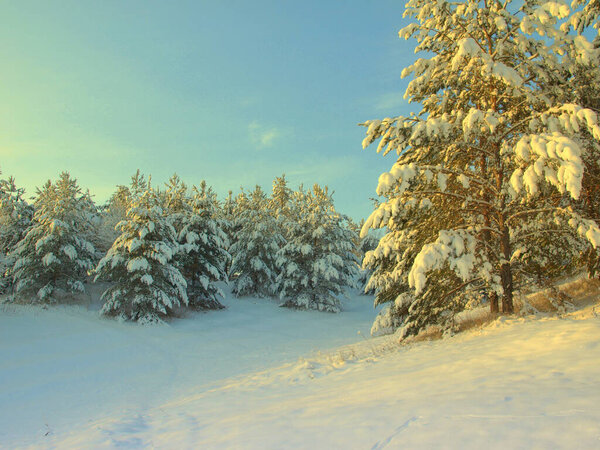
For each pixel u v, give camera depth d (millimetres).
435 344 10328
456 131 11031
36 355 15711
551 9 9680
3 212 30891
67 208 28016
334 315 32938
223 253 31344
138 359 16875
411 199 10750
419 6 11805
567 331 7117
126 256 24250
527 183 8789
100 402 10812
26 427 8453
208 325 26016
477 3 10891
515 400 3736
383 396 5113
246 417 5461
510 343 7391
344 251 36562
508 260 11250
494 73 9766
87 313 24531
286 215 46438
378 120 11227
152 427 6125
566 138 8406
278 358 17172
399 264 15062
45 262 24734
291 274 34469
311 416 4613
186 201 33406
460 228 11656
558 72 10930
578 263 12383
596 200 10875
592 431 2715
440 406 3936
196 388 11875
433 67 11914
